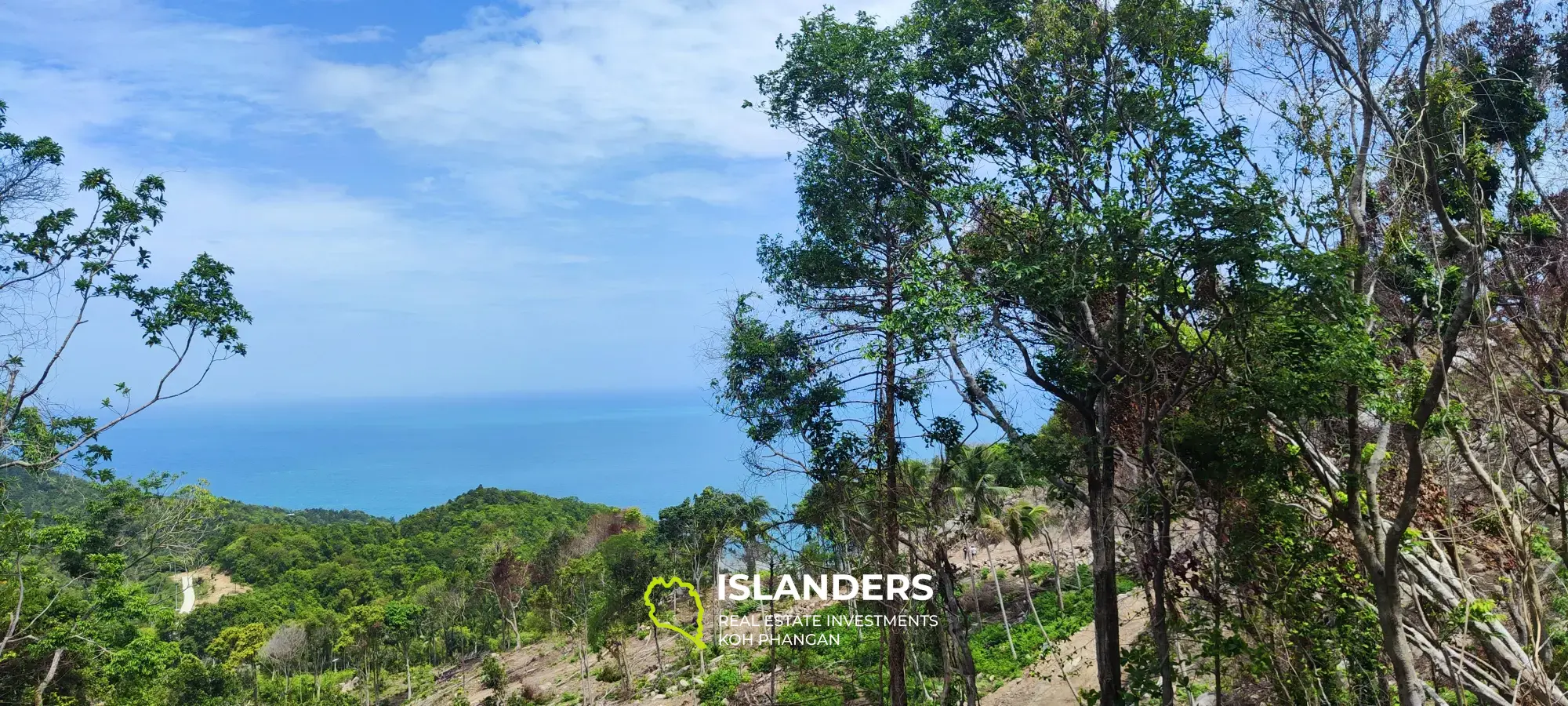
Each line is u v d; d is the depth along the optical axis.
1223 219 10.01
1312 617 11.18
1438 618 12.15
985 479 29.66
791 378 18.52
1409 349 11.49
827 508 18.52
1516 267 11.78
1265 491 10.87
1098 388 13.68
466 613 69.69
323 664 70.38
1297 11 11.35
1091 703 14.01
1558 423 13.74
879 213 18.02
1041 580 37.94
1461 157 9.92
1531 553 10.88
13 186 14.98
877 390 18.61
